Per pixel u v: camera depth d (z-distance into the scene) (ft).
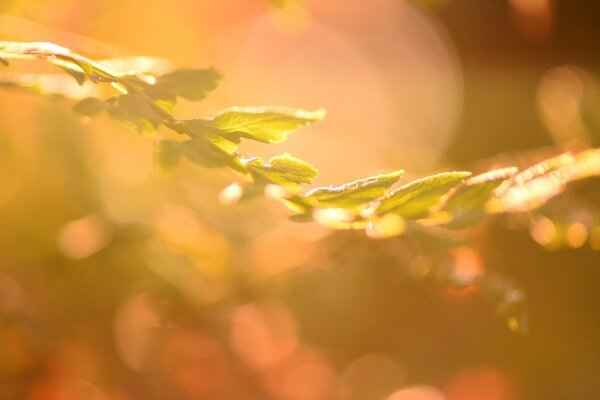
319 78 1.88
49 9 1.27
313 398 1.70
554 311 1.53
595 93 1.39
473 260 1.11
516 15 1.76
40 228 1.34
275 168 0.86
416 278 1.08
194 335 1.53
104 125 1.36
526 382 1.56
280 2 1.25
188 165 1.42
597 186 1.14
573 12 1.70
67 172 1.35
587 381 1.50
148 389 1.49
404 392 1.61
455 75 1.86
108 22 1.40
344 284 1.25
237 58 1.67
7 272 1.31
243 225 1.41
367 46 1.96
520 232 1.39
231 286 1.39
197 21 1.55
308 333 1.52
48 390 1.39
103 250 1.33
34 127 1.34
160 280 1.36
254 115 0.87
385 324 1.52
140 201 1.40
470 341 1.61
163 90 0.87
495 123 1.80
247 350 1.65
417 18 1.90
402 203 0.88
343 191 0.86
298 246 1.30
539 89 1.62
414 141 1.88
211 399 1.61
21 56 0.84
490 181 0.92
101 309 1.37
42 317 1.27
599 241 1.08
